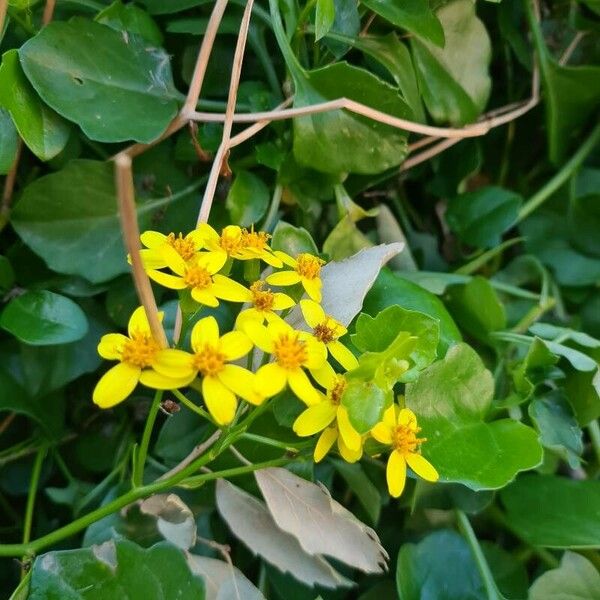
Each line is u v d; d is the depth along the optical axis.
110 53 0.37
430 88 0.40
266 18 0.39
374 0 0.38
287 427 0.35
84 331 0.36
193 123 0.37
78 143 0.38
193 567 0.33
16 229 0.37
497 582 0.37
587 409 0.38
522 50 0.43
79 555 0.32
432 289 0.39
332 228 0.40
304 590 0.36
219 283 0.32
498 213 0.42
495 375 0.39
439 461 0.34
